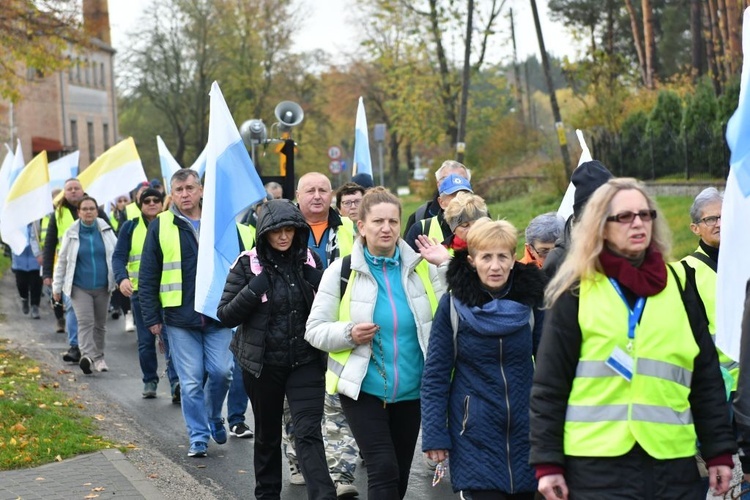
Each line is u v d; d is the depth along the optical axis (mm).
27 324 19188
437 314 5684
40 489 7871
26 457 8664
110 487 7938
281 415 7328
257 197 9117
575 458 4465
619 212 4430
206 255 8891
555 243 7113
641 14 46062
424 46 49938
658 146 29984
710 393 4535
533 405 4535
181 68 68125
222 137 9023
